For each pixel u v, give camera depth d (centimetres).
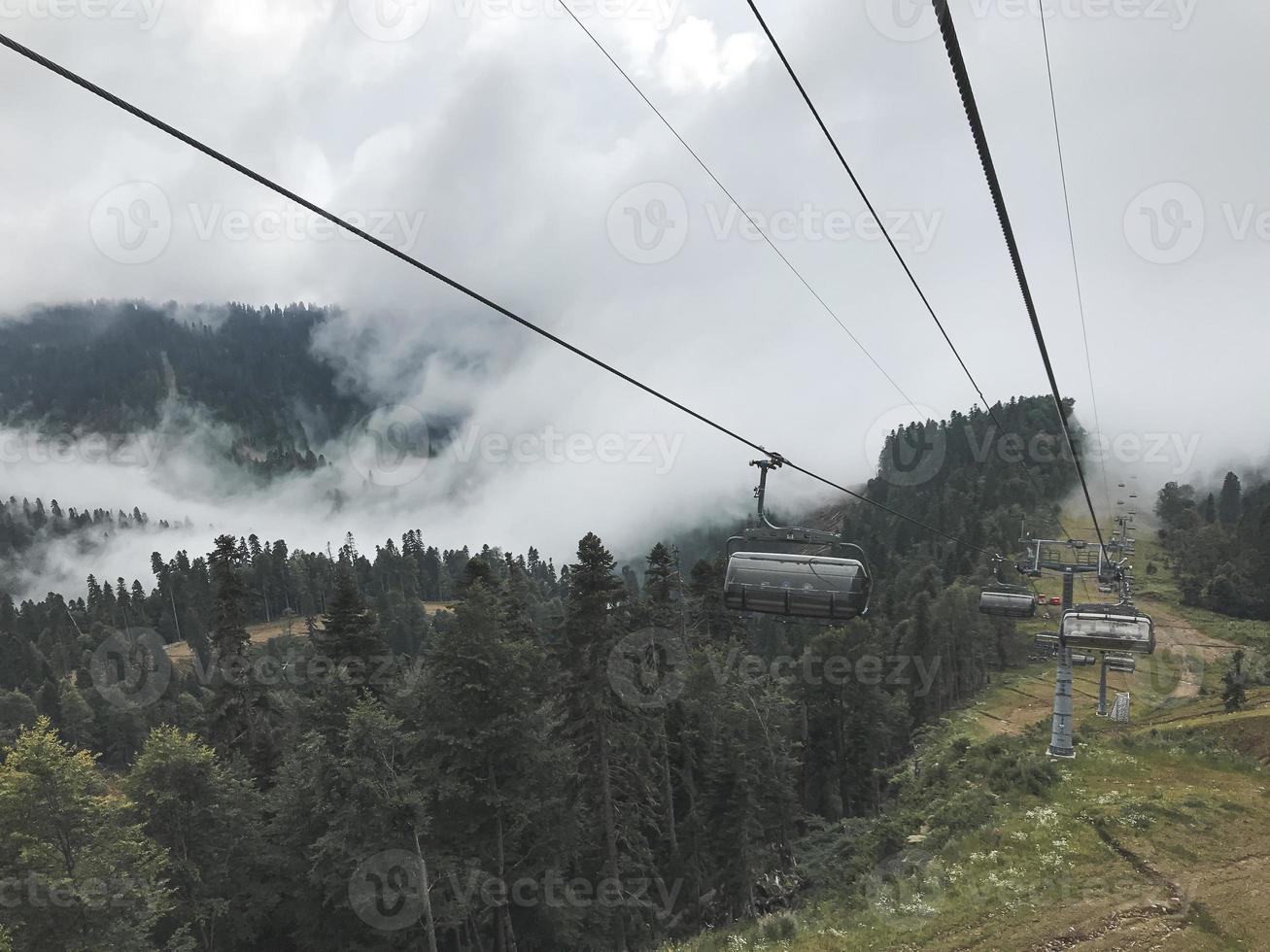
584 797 3962
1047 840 2106
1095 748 3150
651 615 5041
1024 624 13350
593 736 3816
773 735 4684
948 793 3058
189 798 3256
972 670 10806
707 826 4266
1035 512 18800
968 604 11362
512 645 3425
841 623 1518
